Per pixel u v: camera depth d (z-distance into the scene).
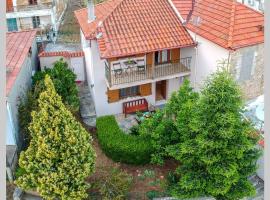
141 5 29.66
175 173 23.72
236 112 20.27
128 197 22.86
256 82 28.20
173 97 24.31
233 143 20.56
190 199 23.25
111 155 25.20
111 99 29.67
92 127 28.91
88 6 29.09
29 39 30.62
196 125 20.27
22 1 43.12
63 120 19.86
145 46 27.14
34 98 25.34
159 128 23.33
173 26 28.81
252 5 43.22
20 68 25.41
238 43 25.44
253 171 21.97
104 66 28.27
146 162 25.00
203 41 27.34
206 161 20.27
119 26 27.92
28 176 20.72
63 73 28.52
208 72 27.67
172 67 28.98
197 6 29.78
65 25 47.69
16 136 24.67
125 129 28.56
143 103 30.64
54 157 19.94
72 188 20.44
